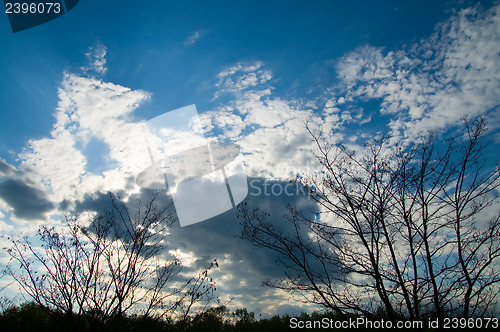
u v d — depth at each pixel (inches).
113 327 228.8
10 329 241.8
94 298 225.6
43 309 214.5
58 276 217.8
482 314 250.1
